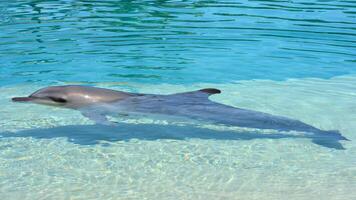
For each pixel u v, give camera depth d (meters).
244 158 10.09
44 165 9.75
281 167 9.70
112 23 21.27
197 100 12.54
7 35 19.33
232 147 10.59
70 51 17.39
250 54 17.38
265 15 22.94
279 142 10.79
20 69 15.62
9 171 9.48
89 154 10.25
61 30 20.06
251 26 20.88
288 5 25.34
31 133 11.27
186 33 19.73
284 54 17.41
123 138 11.06
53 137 11.06
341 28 20.66
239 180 9.19
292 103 13.14
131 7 24.59
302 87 14.41
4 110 12.56
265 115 11.84
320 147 10.55
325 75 15.46
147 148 10.55
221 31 20.09
